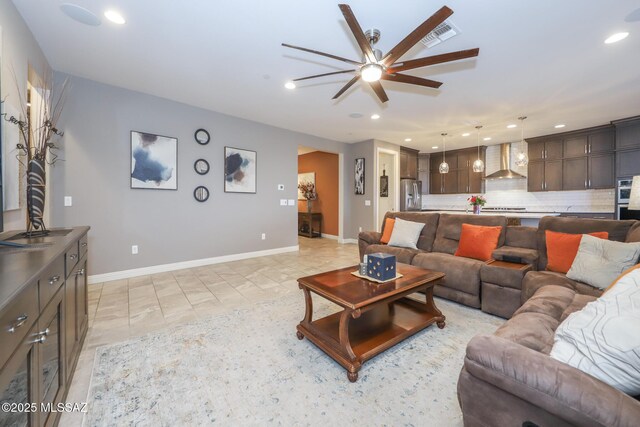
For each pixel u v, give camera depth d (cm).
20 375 92
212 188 445
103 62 290
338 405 146
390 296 187
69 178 323
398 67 212
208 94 373
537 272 236
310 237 757
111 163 351
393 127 535
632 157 467
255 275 384
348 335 191
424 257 311
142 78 327
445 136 609
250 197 494
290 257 504
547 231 264
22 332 91
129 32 237
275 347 202
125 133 360
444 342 210
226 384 162
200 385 161
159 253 395
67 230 204
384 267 210
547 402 84
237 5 203
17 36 209
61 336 139
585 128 536
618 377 86
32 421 99
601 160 523
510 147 670
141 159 373
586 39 242
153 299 293
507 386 93
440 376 170
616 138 483
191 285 339
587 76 313
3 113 172
